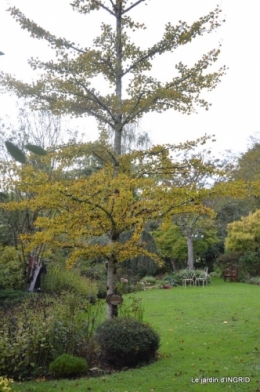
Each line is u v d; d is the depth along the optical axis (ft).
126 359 21.16
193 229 68.54
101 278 56.65
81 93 23.94
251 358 21.86
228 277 70.79
